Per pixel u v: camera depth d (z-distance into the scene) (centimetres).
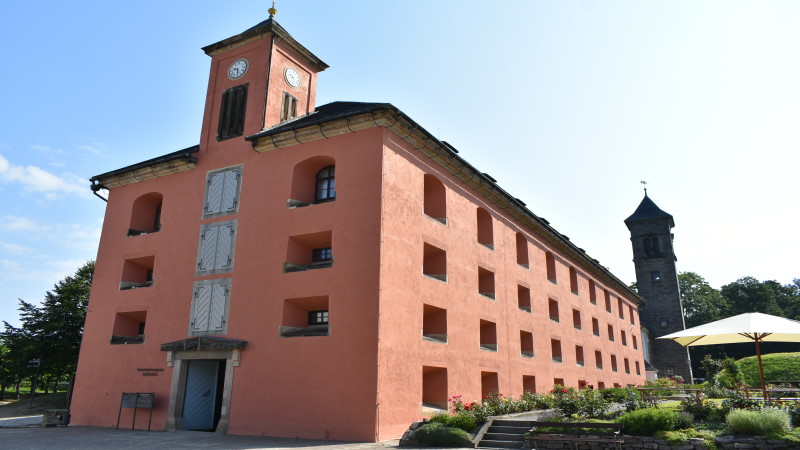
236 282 1956
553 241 3189
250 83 2272
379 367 1598
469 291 2202
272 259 1906
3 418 2833
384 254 1719
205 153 2247
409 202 1911
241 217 2039
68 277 4131
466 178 2292
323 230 1836
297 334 1780
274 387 1742
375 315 1644
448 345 1988
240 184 2095
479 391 2122
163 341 2042
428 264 2125
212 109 2320
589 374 3391
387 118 1822
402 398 1680
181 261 2120
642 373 4666
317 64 2541
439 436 1459
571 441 1364
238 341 1830
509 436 1484
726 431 1312
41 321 3922
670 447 1259
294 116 2350
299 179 1994
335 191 1862
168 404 1933
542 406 2042
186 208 2198
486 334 2389
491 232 2509
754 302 7425
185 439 1625
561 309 3161
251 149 2122
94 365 2203
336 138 1928
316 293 1770
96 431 1892
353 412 1588
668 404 1931
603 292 4128
